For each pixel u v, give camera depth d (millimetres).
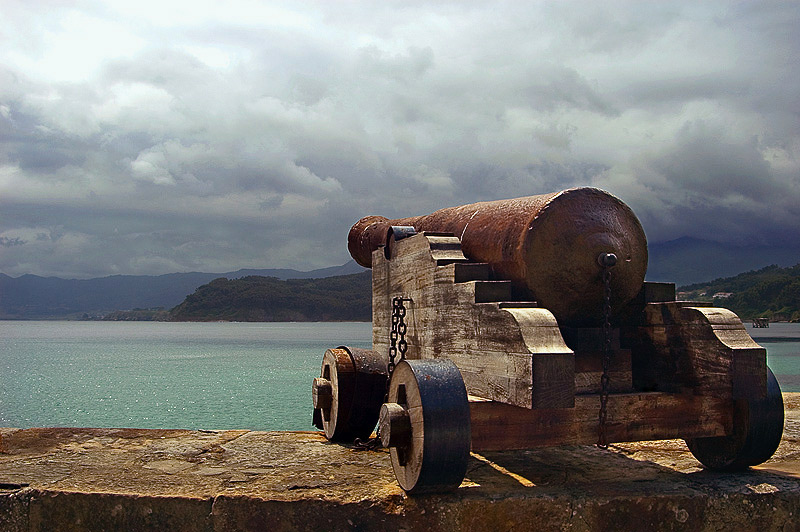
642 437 4281
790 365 51438
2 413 29906
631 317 4898
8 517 4156
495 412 4051
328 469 4809
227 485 4305
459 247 5137
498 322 4051
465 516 3797
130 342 126688
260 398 34656
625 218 4660
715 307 4512
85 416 28500
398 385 4027
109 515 4062
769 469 4758
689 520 3926
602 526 3842
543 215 4441
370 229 7180
